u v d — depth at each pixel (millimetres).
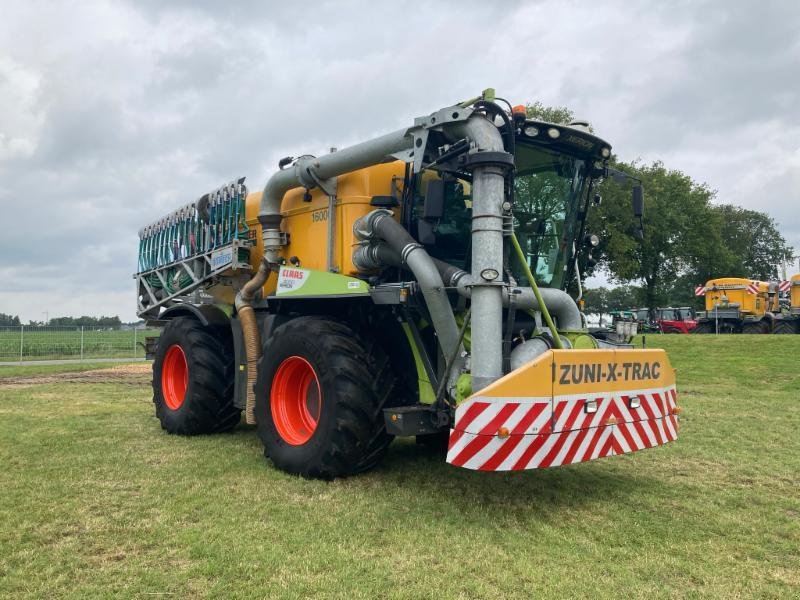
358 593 2844
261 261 5988
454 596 2836
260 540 3469
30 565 3121
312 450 4680
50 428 6938
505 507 4172
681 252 35000
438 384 4512
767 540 3674
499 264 4016
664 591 2949
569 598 2848
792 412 8352
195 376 6406
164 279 7926
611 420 4176
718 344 16312
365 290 4750
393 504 4156
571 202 5324
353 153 4977
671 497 4504
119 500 4168
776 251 75125
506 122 4309
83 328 23328
